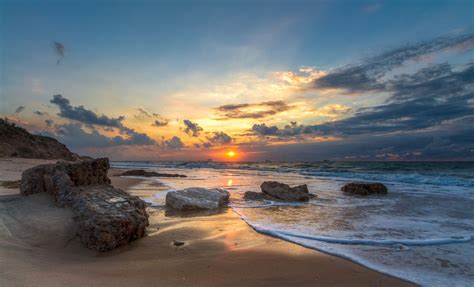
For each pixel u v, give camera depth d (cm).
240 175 3088
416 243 580
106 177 909
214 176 2897
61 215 595
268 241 591
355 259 484
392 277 416
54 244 499
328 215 875
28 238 508
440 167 4750
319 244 566
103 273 394
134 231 578
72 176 780
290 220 795
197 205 961
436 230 689
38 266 393
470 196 1323
